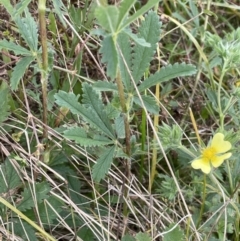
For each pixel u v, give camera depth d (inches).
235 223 14.9
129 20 10.6
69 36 17.1
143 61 12.8
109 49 10.5
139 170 16.6
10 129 15.3
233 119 16.1
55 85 16.2
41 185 14.2
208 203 14.9
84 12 16.0
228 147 13.1
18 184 14.5
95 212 15.5
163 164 16.9
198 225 14.8
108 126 13.3
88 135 13.6
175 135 13.6
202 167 13.0
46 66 13.0
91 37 16.3
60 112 15.1
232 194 14.2
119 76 12.2
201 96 18.0
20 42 15.9
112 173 15.3
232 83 16.9
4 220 14.3
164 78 12.8
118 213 15.4
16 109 15.5
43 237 14.4
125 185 14.7
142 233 13.8
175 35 19.7
